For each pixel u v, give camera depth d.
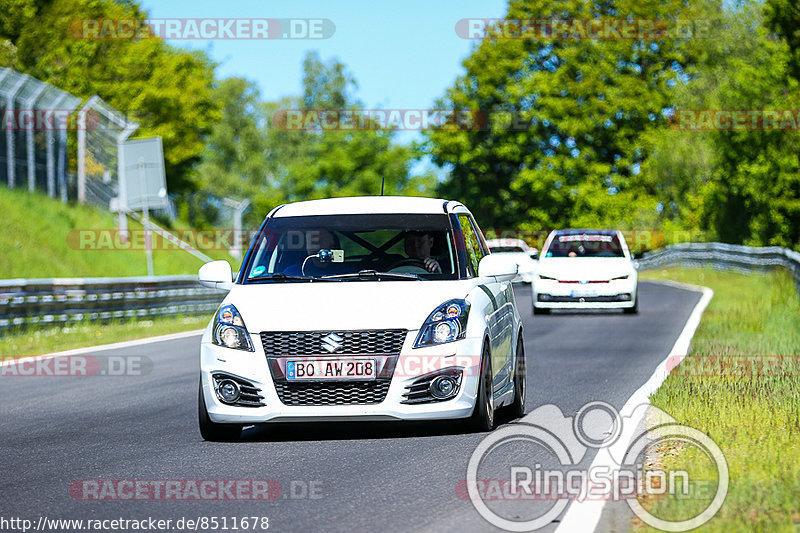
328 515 19.72
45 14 145.50
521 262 118.25
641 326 64.88
